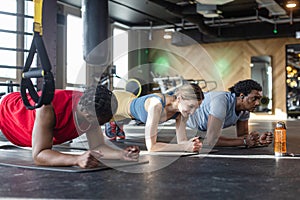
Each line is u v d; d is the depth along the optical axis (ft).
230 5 30.22
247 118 9.62
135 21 35.76
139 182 4.32
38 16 4.90
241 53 36.81
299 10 30.86
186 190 3.88
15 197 3.61
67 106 5.94
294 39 35.12
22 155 7.00
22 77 5.09
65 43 29.27
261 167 5.54
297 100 35.37
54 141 6.29
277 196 3.62
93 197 3.59
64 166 5.23
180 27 35.12
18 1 19.24
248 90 8.64
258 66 36.24
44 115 5.31
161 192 3.79
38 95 5.54
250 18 31.99
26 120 6.58
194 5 29.01
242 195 3.66
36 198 3.57
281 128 6.95
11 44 20.84
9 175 4.76
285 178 4.60
